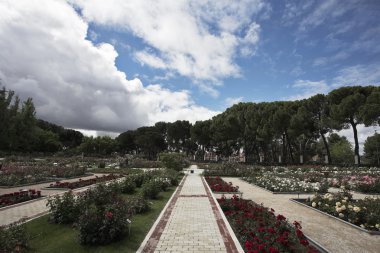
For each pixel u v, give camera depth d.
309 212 9.12
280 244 5.24
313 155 61.19
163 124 77.44
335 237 6.46
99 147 65.38
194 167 37.19
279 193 13.34
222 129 44.59
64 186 13.86
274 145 52.47
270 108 40.88
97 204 7.31
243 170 24.14
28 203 9.70
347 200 8.96
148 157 61.72
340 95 33.44
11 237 4.96
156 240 5.98
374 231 6.71
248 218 7.31
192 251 5.34
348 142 60.72
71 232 6.32
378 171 24.55
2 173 18.02
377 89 31.39
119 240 5.80
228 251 5.35
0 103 37.66
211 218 7.95
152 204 9.85
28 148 46.44
